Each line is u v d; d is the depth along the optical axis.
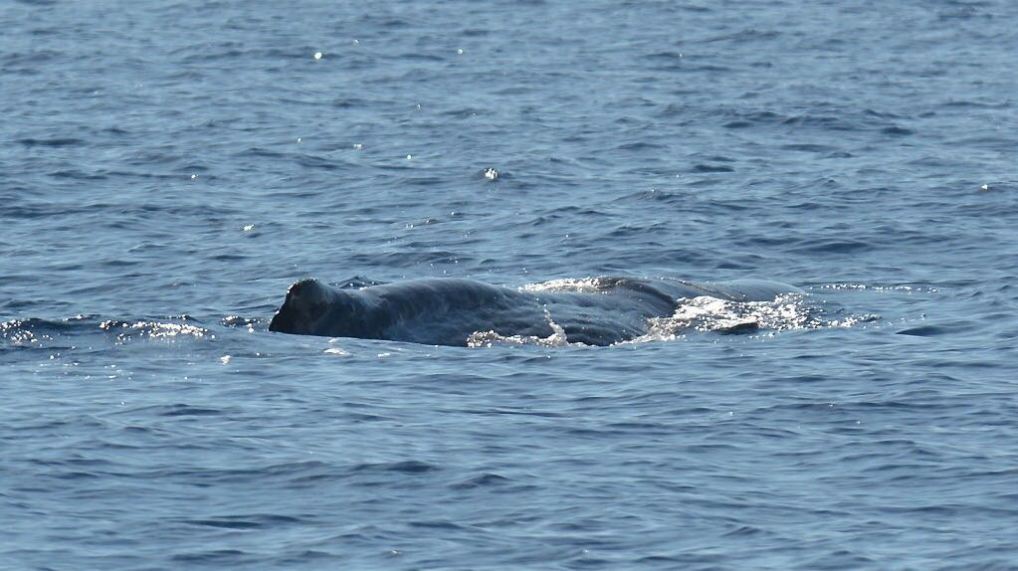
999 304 84.19
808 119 163.12
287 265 98.31
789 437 57.59
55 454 54.28
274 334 74.69
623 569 45.22
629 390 64.62
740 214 113.50
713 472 53.62
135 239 105.50
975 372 67.06
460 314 76.56
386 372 67.69
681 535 47.72
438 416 60.38
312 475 52.66
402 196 123.69
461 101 180.25
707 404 62.16
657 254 101.44
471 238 107.19
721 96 182.00
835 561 45.53
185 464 53.69
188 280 93.06
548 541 47.19
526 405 62.34
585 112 170.50
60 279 92.62
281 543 46.94
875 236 105.19
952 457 54.62
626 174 133.25
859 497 51.03
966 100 178.75
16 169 132.62
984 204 115.88
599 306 79.75
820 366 68.56
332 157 142.38
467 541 47.16
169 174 132.75
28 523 48.06
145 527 48.03
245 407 61.28
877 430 58.19
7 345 72.88
